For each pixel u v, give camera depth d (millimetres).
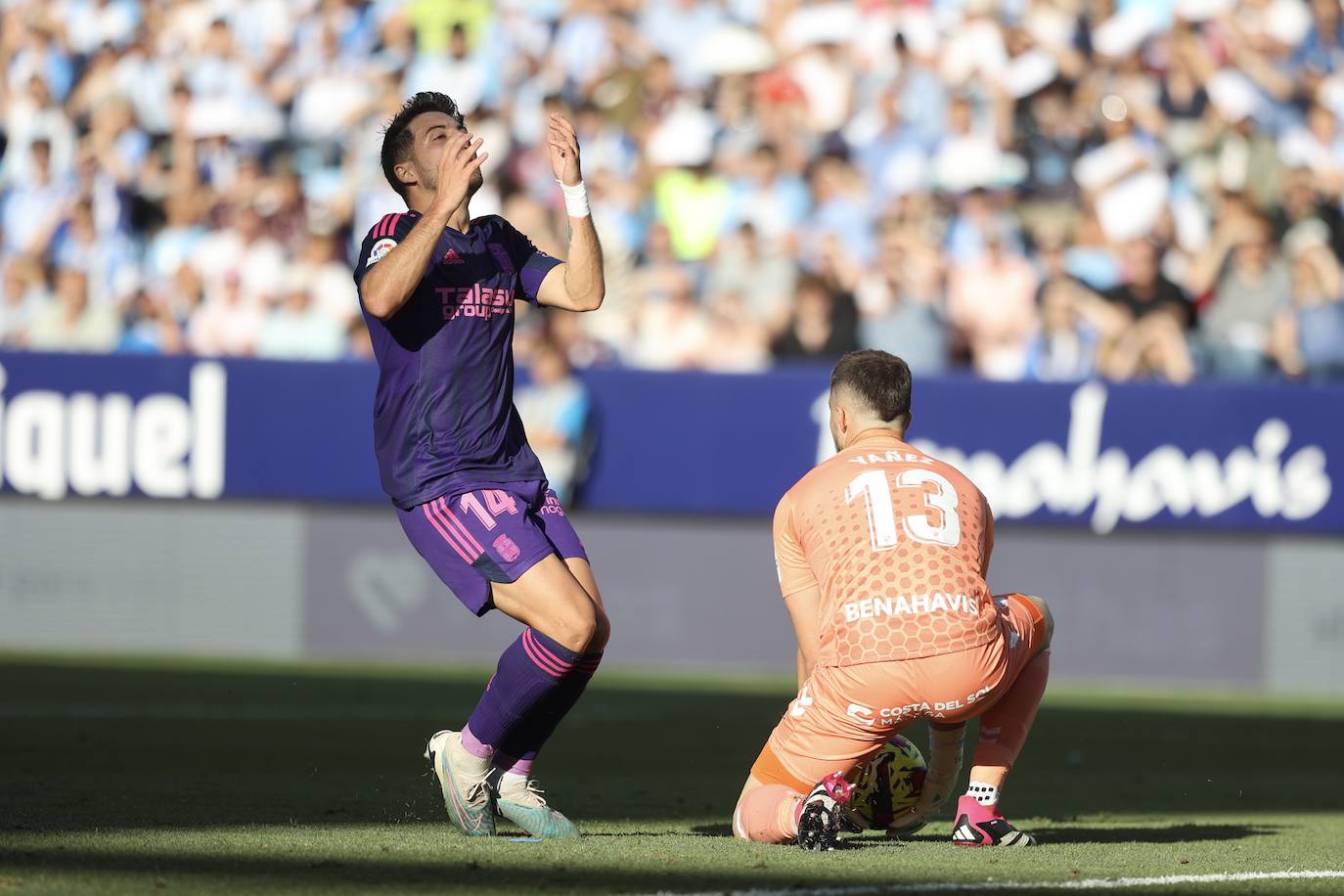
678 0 53062
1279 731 31641
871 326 44562
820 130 50656
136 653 39938
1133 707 35094
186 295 48250
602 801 19000
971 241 46688
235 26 53625
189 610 40062
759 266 45938
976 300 45406
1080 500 38875
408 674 36969
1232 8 52188
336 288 48094
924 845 14562
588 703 32719
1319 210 48938
